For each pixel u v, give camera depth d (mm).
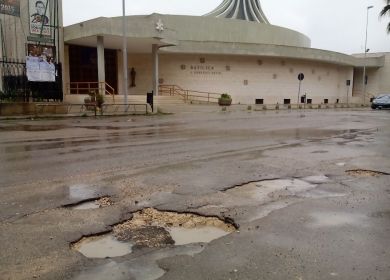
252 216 5098
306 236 4406
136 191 6199
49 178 6980
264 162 8797
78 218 4934
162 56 38656
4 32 25609
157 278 3391
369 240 4305
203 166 8234
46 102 23031
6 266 3600
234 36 44781
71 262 3695
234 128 16578
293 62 44406
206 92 39750
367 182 7094
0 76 23859
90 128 16172
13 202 5543
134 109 26328
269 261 3742
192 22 43188
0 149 10305
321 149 10852
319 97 48656
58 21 28688
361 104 50531
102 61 28406
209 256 3848
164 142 11883
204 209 5383
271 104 39688
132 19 30078
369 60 56312
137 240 4293
